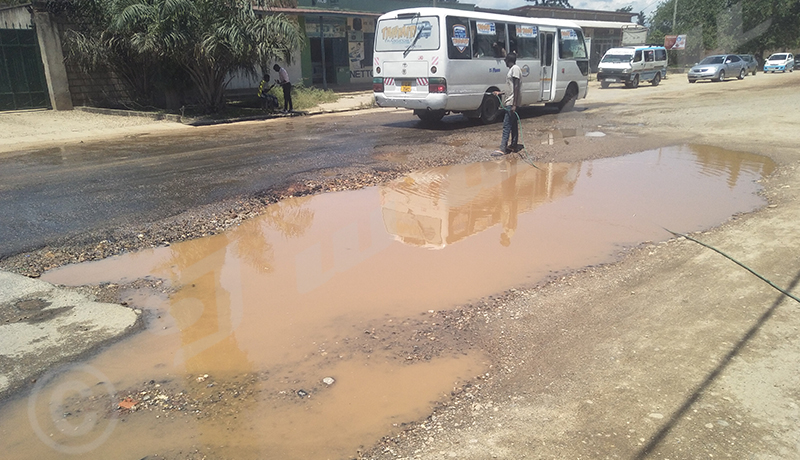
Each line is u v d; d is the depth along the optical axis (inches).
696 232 221.9
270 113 650.2
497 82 534.6
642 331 144.5
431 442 106.0
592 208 258.8
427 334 147.5
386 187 298.2
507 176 321.7
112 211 250.4
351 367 133.0
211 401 120.6
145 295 172.6
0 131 504.7
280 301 168.2
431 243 217.8
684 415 109.8
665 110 627.5
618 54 1039.6
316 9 900.0
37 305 164.6
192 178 311.1
